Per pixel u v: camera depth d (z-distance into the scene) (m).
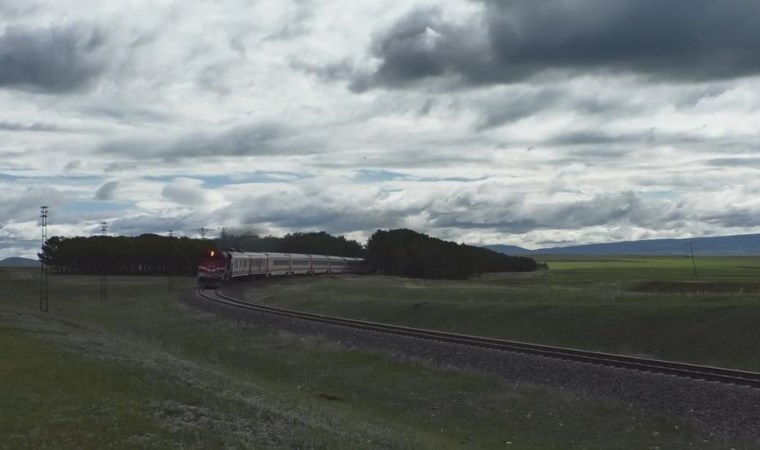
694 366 26.48
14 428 13.05
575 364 27.53
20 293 89.56
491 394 24.84
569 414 21.66
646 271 177.75
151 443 13.01
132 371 21.14
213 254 90.50
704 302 40.66
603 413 21.36
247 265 98.81
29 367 19.97
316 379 29.56
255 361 34.53
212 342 41.09
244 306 58.75
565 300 51.38
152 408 16.11
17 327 32.31
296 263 120.56
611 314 39.81
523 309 45.94
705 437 18.50
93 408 15.34
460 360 30.73
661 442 18.48
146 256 153.62
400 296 66.12
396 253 153.12
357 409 23.83
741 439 18.03
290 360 33.78
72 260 160.25
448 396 25.09
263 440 14.49
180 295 77.00
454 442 19.34
